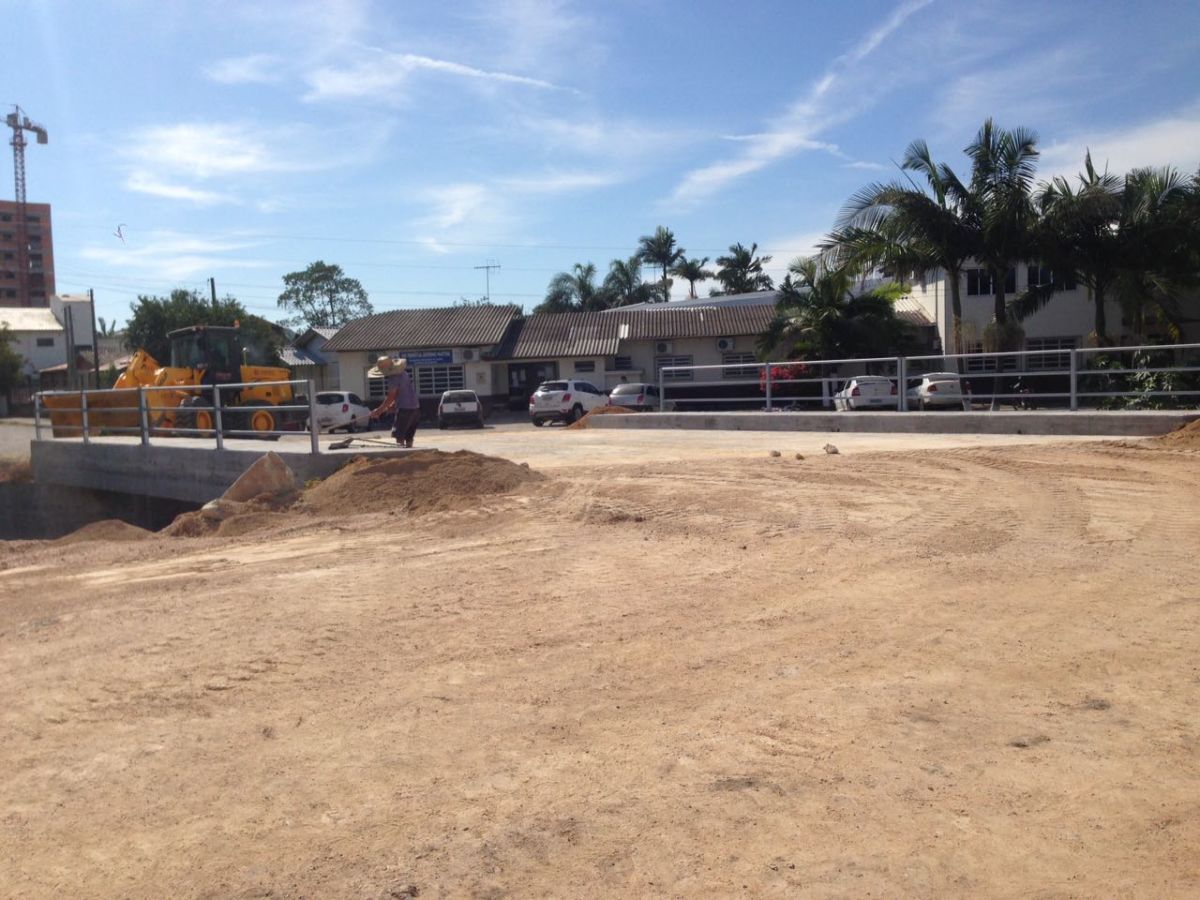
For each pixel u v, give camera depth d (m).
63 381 62.53
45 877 3.55
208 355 23.97
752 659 5.62
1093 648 5.55
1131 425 15.43
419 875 3.45
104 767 4.49
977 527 8.90
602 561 8.26
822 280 32.75
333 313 76.88
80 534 12.80
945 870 3.37
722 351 43.59
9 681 5.79
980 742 4.38
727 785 4.05
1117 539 8.20
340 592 7.57
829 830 3.66
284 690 5.41
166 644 6.37
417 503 11.73
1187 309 32.72
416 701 5.16
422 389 46.81
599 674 5.47
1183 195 28.03
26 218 107.62
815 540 8.66
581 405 36.00
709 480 12.11
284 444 16.59
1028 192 28.02
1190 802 3.78
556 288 65.38
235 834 3.81
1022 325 34.84
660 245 65.69
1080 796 3.86
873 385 25.77
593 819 3.81
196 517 12.00
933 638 5.85
